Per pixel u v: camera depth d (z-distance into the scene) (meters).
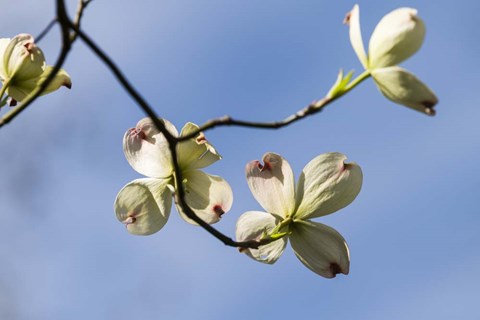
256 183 0.86
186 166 0.88
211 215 0.88
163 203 0.88
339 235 0.86
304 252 0.86
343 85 0.76
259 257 0.86
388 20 0.77
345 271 0.86
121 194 0.88
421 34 0.76
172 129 0.88
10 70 0.85
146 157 0.88
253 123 0.74
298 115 0.75
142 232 0.89
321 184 0.86
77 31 0.70
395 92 0.76
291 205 0.86
